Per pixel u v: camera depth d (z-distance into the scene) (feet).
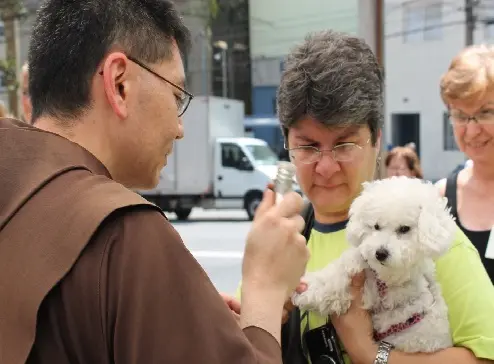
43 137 3.71
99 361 3.23
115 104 3.81
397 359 5.19
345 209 6.15
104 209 3.32
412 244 5.38
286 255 4.12
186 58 4.53
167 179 50.34
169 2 4.16
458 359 5.11
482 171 8.71
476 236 8.41
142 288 3.22
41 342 3.20
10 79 56.24
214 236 39.73
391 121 73.51
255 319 3.84
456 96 8.61
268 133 75.92
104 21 3.81
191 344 3.22
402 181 5.94
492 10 67.67
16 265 3.27
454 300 5.41
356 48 5.78
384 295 5.47
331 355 5.37
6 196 3.50
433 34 71.46
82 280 3.22
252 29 91.66
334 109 5.46
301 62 5.65
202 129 49.65
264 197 4.57
